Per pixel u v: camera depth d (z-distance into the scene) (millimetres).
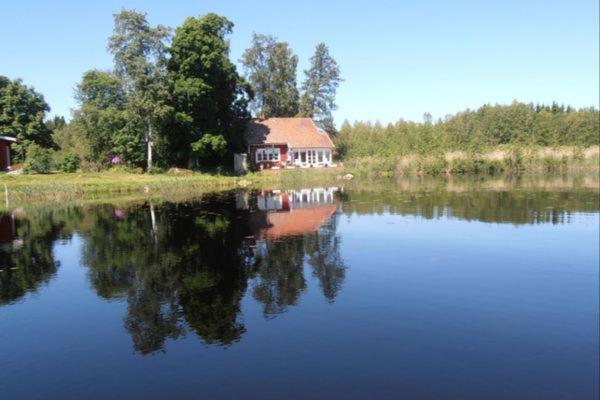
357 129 86188
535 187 34000
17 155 51594
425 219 21141
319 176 48094
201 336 9164
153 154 49844
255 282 12398
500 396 6949
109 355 8484
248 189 39625
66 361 8297
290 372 7684
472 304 10477
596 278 12188
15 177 40250
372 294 11211
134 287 12328
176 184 40688
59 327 9797
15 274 13828
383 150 59312
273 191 37219
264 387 7258
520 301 10617
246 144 57219
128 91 45375
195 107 47344
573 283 11820
